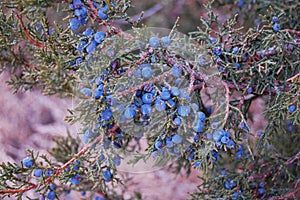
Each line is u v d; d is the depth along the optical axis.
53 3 0.56
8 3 0.59
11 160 1.21
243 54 0.63
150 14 1.30
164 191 1.20
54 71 0.61
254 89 0.67
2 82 1.21
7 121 1.30
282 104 0.65
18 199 0.60
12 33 0.65
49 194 0.61
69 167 0.62
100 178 0.63
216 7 0.88
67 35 0.61
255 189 0.77
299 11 0.78
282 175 0.81
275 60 0.67
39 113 1.30
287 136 0.88
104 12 0.58
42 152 1.21
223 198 0.73
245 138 0.64
